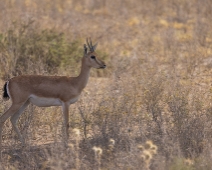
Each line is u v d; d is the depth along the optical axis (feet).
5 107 79.71
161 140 70.64
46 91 73.92
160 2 179.01
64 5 178.70
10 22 129.08
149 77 91.81
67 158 66.28
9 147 73.51
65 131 74.02
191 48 121.49
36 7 169.89
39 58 102.58
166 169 61.87
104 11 172.45
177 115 75.97
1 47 107.45
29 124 76.07
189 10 167.12
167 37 133.28
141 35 143.84
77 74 102.78
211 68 108.68
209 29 140.36
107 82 101.71
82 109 84.28
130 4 181.88
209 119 75.82
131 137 72.64
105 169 64.54
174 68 102.47
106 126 74.95
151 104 81.25
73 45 114.01
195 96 85.40
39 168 66.59
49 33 114.93
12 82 72.95
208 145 67.62
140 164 62.80
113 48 130.41
